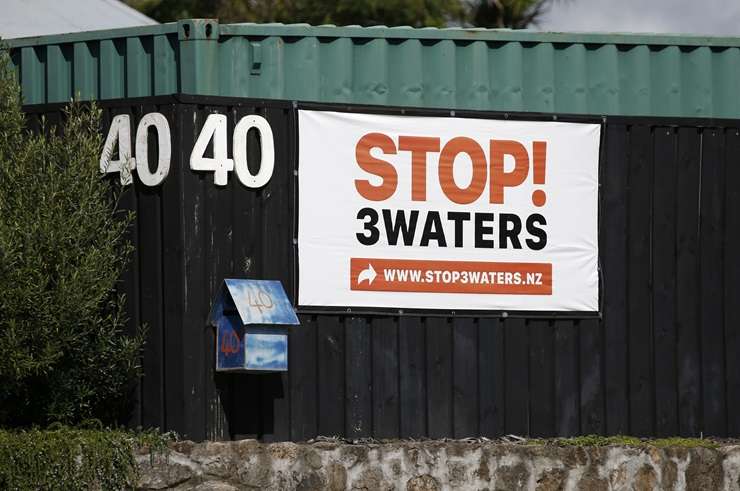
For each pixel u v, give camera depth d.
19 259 24.83
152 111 26.55
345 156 27.48
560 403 28.48
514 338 28.28
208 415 26.19
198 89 26.81
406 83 28.11
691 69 29.75
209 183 26.50
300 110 27.22
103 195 26.27
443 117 28.11
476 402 27.94
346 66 27.80
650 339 29.11
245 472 25.83
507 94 28.64
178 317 26.09
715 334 29.52
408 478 26.69
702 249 29.53
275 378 26.73
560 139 28.73
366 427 27.28
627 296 29.05
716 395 29.45
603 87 29.16
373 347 27.47
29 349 25.14
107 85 27.95
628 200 29.14
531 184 28.55
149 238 26.52
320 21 54.53
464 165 28.19
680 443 28.41
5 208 25.14
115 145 26.83
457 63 28.44
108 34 27.94
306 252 27.12
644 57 29.39
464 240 28.11
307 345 27.06
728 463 28.34
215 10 55.88
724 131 29.72
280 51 27.52
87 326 25.86
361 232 27.52
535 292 28.42
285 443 26.23
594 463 27.64
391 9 53.62
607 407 28.78
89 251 25.62
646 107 29.39
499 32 28.52
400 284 27.67
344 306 27.30
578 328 28.73
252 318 25.52
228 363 25.97
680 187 29.45
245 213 26.73
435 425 27.67
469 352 27.98
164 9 56.34
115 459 25.16
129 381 26.56
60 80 28.56
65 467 25.00
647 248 29.20
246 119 26.69
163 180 26.28
